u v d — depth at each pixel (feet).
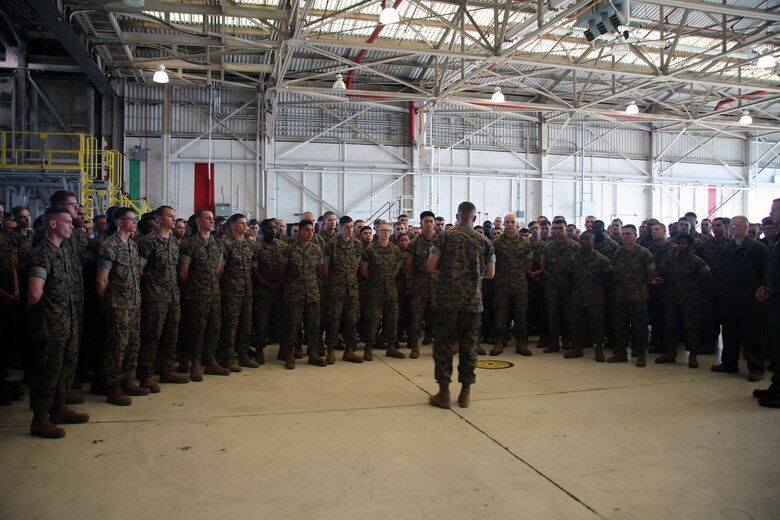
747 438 11.70
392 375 17.37
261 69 43.65
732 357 17.97
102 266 13.19
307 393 15.06
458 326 13.94
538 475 9.72
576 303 20.61
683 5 26.96
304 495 8.84
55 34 32.37
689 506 8.59
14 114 42.70
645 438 11.66
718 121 54.60
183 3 29.58
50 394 11.34
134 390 14.60
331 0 35.50
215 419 12.67
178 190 48.39
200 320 16.20
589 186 58.75
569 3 33.14
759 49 35.76
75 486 9.05
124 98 47.09
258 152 49.75
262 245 19.12
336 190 52.03
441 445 11.14
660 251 21.98
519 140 57.00
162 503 8.50
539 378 17.13
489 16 37.78
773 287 14.10
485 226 27.30
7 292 14.38
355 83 52.08
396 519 8.11
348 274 19.26
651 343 22.80
